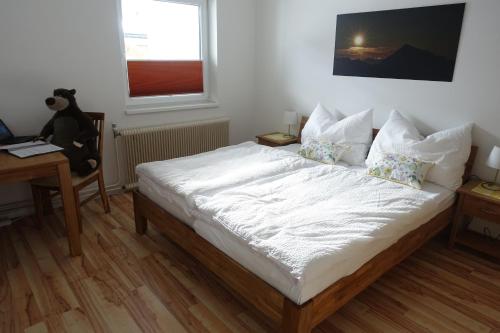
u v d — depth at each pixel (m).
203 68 4.13
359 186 2.40
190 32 3.92
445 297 2.08
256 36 4.27
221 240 1.87
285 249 1.54
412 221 2.05
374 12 3.04
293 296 1.47
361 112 3.16
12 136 2.71
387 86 3.10
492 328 1.84
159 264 2.36
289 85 4.01
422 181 2.47
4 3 2.64
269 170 2.60
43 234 2.73
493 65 2.46
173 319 1.86
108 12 3.14
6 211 2.96
